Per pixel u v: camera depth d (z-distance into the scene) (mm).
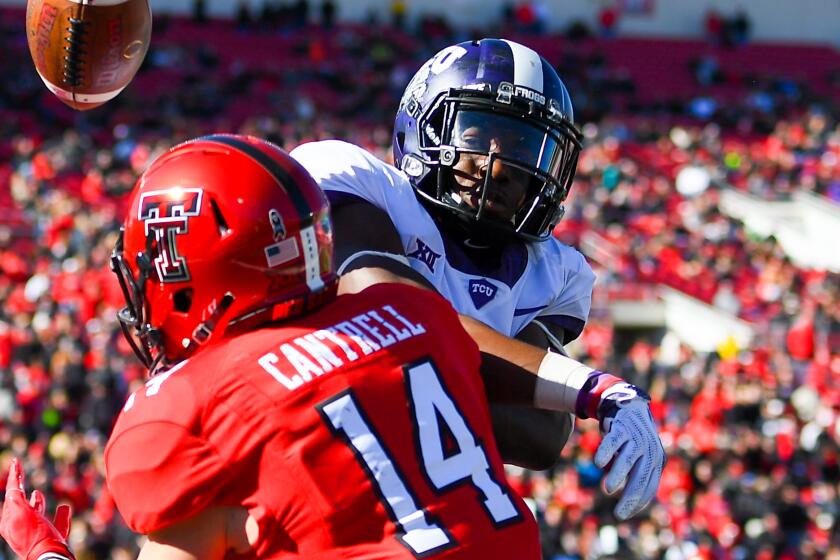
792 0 65562
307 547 3832
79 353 26328
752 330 38531
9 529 4492
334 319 4191
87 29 5230
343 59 57312
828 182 50312
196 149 4246
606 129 53000
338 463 3863
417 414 4027
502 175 5441
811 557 25109
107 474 4020
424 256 5312
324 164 5152
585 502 24062
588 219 43812
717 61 63250
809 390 31734
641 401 4578
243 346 4035
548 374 4746
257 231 4117
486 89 5434
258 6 60969
